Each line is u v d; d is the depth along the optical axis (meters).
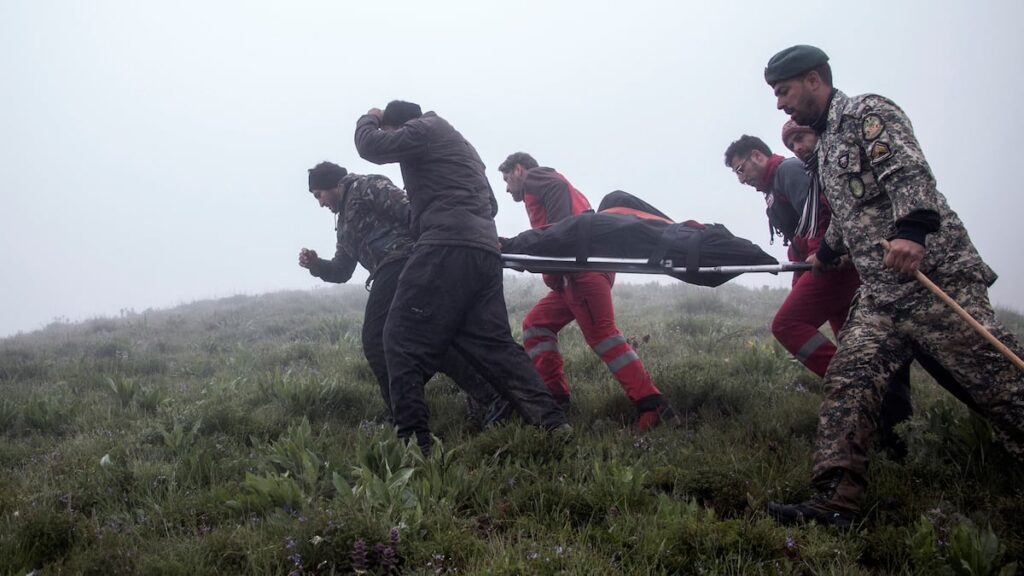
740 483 4.02
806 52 4.18
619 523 3.64
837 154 4.09
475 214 5.23
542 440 4.54
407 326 5.07
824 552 3.43
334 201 6.17
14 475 4.93
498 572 3.23
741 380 6.34
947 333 3.79
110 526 3.97
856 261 4.06
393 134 5.17
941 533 3.53
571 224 5.50
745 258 5.16
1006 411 3.70
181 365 9.27
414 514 3.71
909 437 4.46
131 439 5.44
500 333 5.20
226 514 4.06
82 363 9.20
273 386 6.46
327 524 3.57
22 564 3.61
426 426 4.97
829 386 3.91
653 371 6.70
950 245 3.88
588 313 5.64
